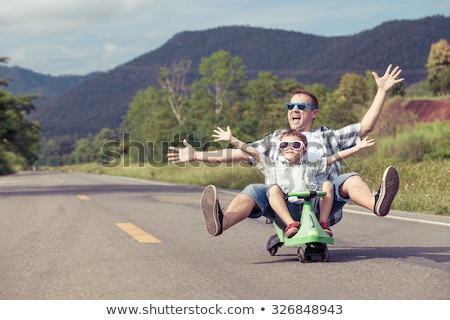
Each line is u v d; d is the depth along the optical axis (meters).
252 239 8.97
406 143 23.69
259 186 7.06
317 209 7.15
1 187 34.41
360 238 9.00
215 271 6.56
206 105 122.31
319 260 7.12
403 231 9.70
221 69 121.94
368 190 6.91
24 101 133.38
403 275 6.20
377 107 7.16
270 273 6.39
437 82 69.50
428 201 13.09
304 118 7.27
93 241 8.97
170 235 9.48
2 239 9.50
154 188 24.53
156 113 128.62
